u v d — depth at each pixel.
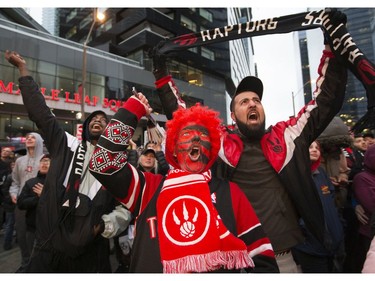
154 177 1.36
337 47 1.75
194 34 2.19
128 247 2.75
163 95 2.12
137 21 25.38
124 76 21.16
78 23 34.34
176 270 1.05
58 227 1.81
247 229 1.19
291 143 1.75
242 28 2.11
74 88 18.86
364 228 2.31
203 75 27.05
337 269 2.31
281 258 1.62
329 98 1.76
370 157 2.20
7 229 4.36
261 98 1.93
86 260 1.94
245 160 1.77
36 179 2.94
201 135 1.32
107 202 1.99
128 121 1.25
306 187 1.67
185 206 1.17
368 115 1.85
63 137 2.13
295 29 1.95
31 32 18.02
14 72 16.59
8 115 16.50
